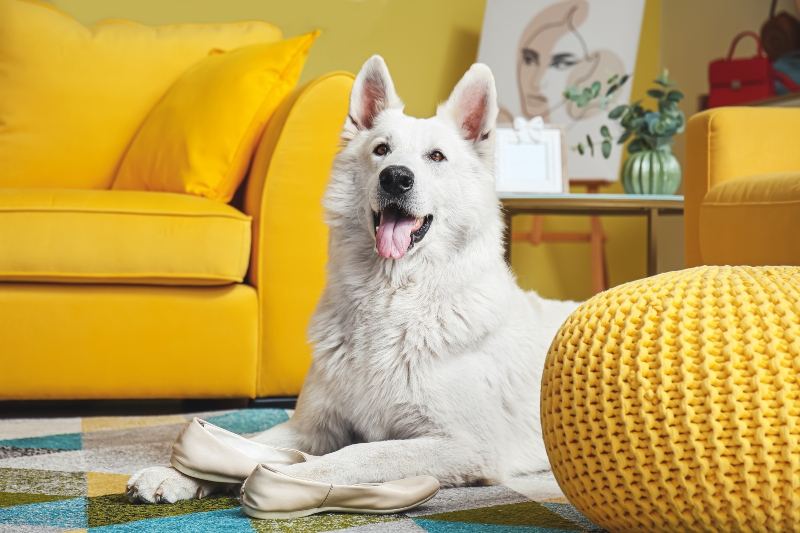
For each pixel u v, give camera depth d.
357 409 1.76
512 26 4.71
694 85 5.21
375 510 1.46
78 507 1.48
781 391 1.10
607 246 5.26
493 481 1.72
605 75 4.78
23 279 2.58
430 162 1.86
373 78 2.04
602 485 1.23
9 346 2.60
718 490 1.12
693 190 2.82
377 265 1.80
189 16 4.39
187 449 1.53
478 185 1.91
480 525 1.40
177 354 2.67
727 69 4.70
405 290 1.77
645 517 1.20
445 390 1.70
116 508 1.48
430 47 4.82
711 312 1.19
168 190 2.91
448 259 1.81
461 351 1.75
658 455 1.16
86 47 3.29
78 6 4.22
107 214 2.60
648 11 5.28
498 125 4.58
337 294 1.84
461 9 4.87
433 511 1.50
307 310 2.78
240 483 1.56
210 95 2.93
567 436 1.28
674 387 1.15
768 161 2.77
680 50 5.24
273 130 2.85
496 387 1.79
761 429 1.09
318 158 2.79
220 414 2.62
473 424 1.72
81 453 2.01
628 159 3.95
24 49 3.22
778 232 2.29
